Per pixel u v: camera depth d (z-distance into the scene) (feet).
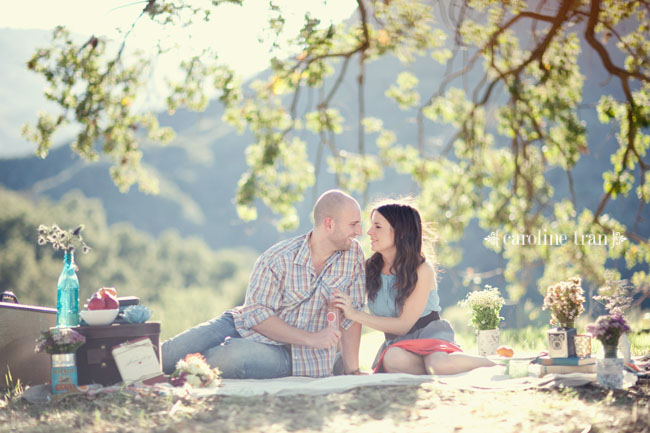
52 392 13.30
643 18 22.80
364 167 26.37
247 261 163.53
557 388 13.14
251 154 25.94
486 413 11.46
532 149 23.03
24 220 133.49
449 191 24.75
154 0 20.76
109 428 10.96
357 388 13.01
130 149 23.53
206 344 15.52
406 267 15.37
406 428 10.66
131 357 13.56
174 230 205.98
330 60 24.57
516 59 23.79
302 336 15.02
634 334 21.33
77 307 14.08
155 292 137.69
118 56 22.34
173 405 12.03
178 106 23.48
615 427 10.86
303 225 170.91
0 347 15.72
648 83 22.25
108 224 201.05
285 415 11.36
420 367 15.15
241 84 24.21
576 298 14.56
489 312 17.47
